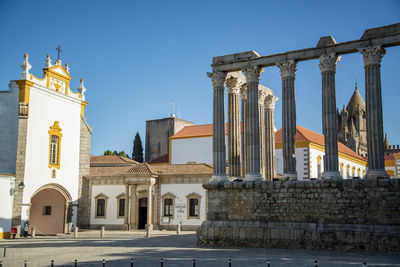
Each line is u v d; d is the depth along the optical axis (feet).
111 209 186.39
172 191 178.60
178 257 81.35
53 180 167.22
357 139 411.95
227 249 95.76
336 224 92.79
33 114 158.61
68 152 176.65
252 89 107.24
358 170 246.88
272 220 99.40
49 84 167.02
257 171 104.99
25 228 150.71
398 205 88.22
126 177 180.86
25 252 95.81
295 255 82.89
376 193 90.43
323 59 99.25
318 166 186.29
